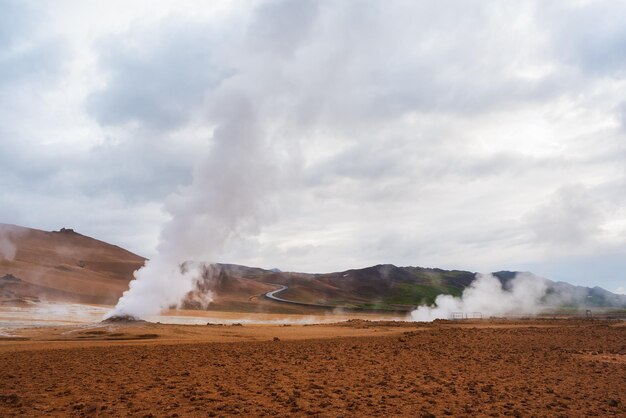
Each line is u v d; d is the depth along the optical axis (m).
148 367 19.67
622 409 13.44
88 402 12.75
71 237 176.12
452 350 29.38
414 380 17.66
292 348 28.75
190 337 36.34
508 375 19.70
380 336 40.38
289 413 11.84
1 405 12.31
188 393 14.02
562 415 12.48
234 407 12.27
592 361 24.91
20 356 23.08
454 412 12.43
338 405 12.91
